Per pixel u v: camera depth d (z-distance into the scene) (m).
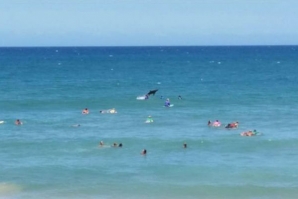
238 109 150.88
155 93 189.50
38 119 135.38
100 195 77.00
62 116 140.38
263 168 89.38
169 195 77.19
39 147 104.19
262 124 127.06
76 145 105.75
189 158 96.00
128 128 123.00
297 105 157.25
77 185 81.19
